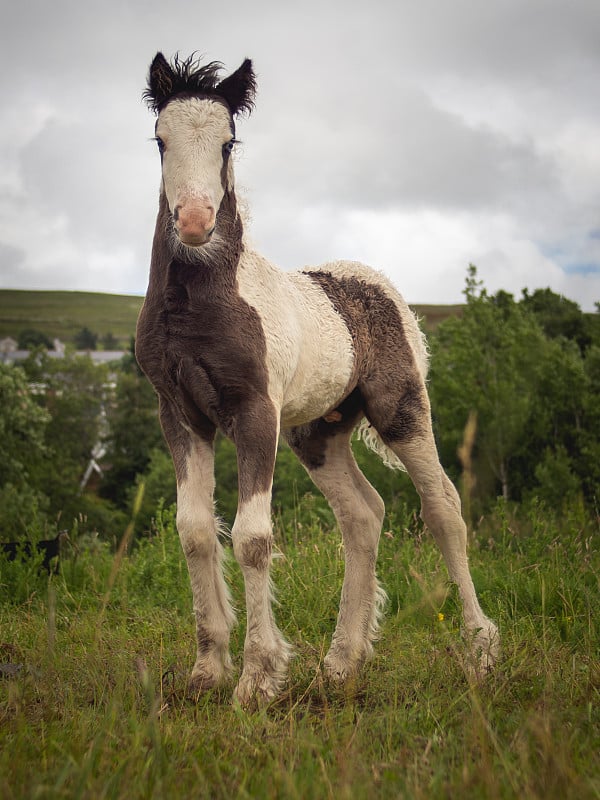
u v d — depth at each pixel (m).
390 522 6.88
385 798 2.22
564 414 26.81
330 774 2.43
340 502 4.88
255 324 3.88
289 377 4.12
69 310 189.62
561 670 3.76
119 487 50.16
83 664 3.95
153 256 3.96
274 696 3.60
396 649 4.30
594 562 5.87
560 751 2.36
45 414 29.05
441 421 25.78
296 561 6.04
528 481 25.77
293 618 5.09
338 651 4.42
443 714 3.16
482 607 5.38
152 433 50.91
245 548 3.69
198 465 4.02
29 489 28.56
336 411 4.88
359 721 2.95
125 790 2.21
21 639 4.67
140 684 3.55
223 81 3.93
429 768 2.43
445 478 4.94
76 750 2.52
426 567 5.84
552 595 5.20
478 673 3.65
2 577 5.93
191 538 3.87
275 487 24.80
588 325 46.97
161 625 4.92
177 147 3.64
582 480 25.25
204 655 3.85
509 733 2.87
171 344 3.85
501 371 27.47
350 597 4.60
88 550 6.59
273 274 4.21
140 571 6.19
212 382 3.83
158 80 3.84
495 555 6.65
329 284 4.80
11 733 2.85
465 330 28.61
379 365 4.87
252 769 2.49
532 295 50.69
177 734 2.86
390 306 5.01
